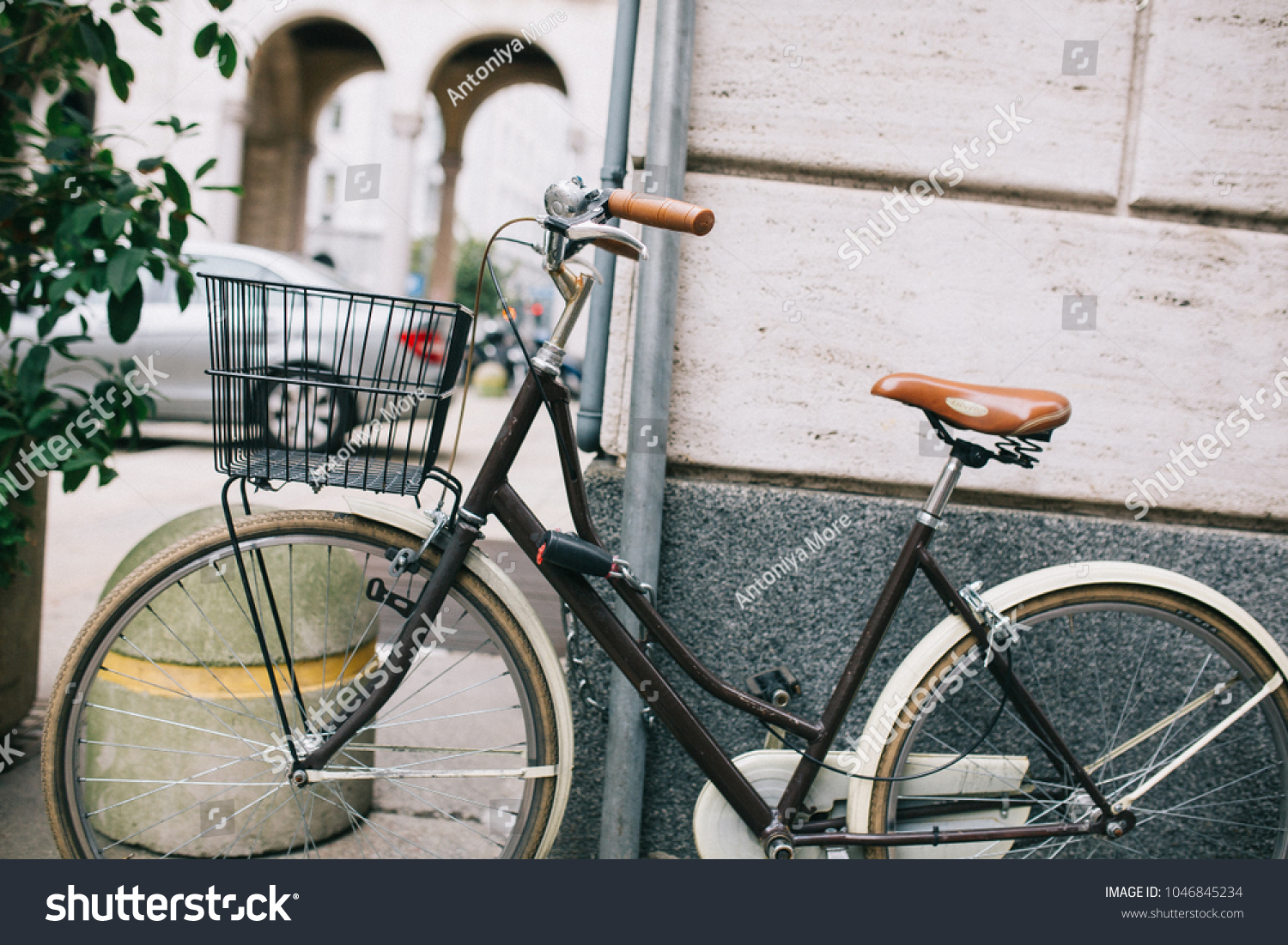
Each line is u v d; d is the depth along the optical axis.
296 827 2.21
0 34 2.46
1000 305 2.35
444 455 7.32
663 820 2.35
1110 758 2.01
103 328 6.49
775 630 2.35
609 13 14.92
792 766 1.96
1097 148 2.35
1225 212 2.37
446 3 16.72
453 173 21.69
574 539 1.77
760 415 2.35
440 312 1.63
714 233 2.34
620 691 2.21
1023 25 2.32
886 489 2.39
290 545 1.83
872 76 2.32
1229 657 1.98
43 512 2.85
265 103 19.98
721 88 2.32
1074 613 1.96
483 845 2.33
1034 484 2.37
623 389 2.36
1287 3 2.33
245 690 2.13
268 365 1.63
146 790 2.13
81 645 1.80
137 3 2.54
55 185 2.40
